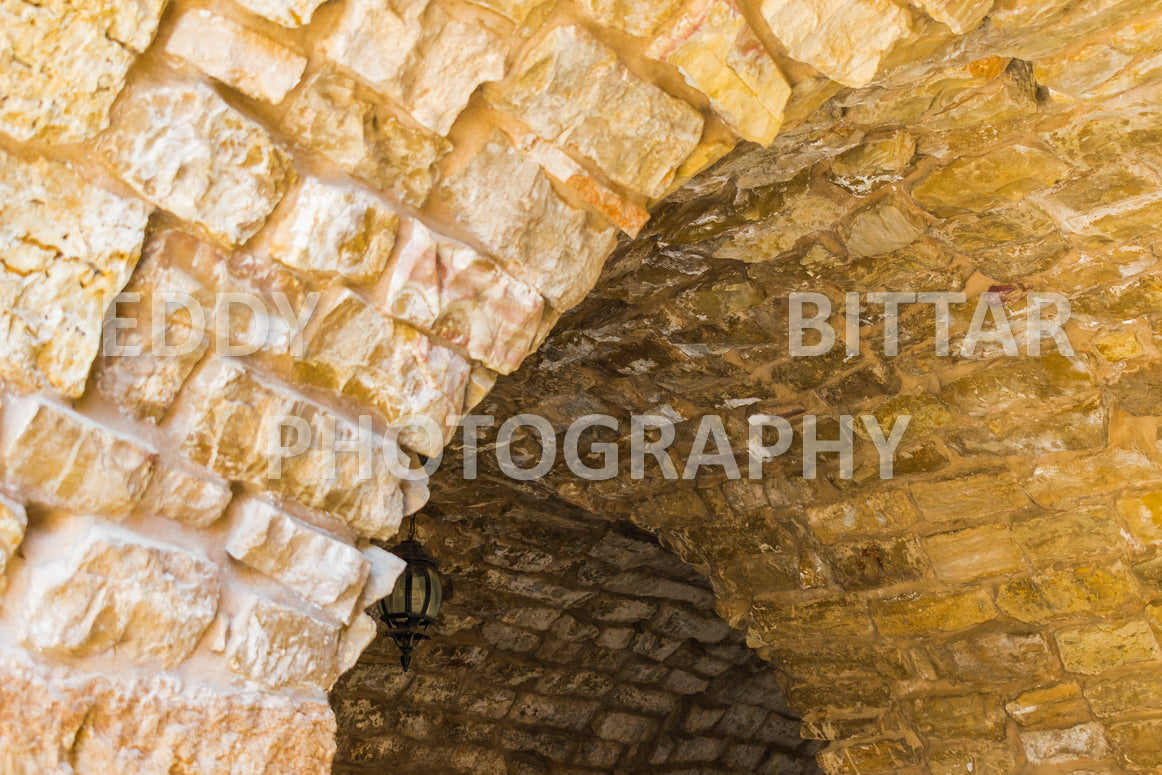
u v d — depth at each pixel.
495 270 1.60
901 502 3.63
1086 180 2.46
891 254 2.81
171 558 1.30
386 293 1.50
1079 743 3.55
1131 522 3.23
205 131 1.29
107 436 1.25
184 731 1.28
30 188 1.19
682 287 3.03
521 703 5.35
